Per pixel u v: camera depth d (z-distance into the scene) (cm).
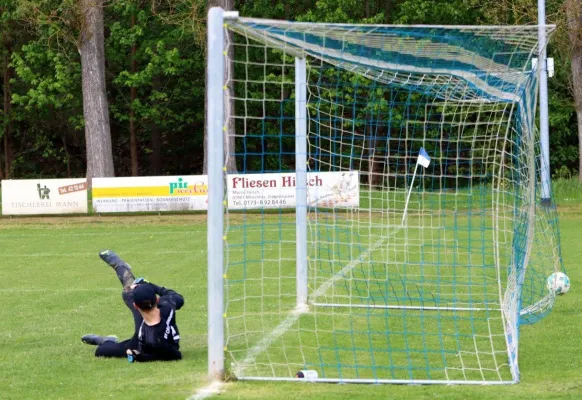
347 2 8550
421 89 3048
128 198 6153
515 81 2330
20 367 1873
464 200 6081
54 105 9538
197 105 10256
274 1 9662
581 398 1562
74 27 7444
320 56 2459
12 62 9731
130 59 9738
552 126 9588
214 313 1727
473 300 2706
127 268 2045
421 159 3653
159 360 1922
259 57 9262
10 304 2806
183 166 11031
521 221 2275
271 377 1750
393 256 3806
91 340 2058
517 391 1628
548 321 2320
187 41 9212
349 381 1719
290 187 5950
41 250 4516
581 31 7181
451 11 8644
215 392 1633
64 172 11162
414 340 2130
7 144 10819
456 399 1575
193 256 4075
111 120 10506
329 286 2991
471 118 8138
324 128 7819
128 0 8788
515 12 7350
